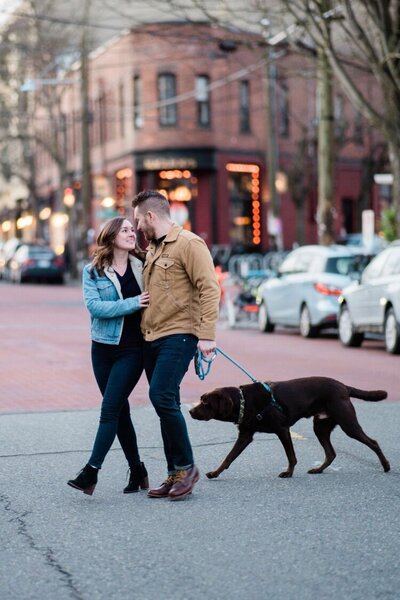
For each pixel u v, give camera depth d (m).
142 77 48.56
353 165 53.78
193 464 6.94
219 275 26.22
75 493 7.14
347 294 18.50
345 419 7.50
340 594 4.93
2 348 17.62
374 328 17.53
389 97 19.83
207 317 6.76
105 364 7.08
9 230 80.25
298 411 7.40
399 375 14.02
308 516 6.42
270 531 6.07
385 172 48.69
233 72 48.88
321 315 20.02
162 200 6.99
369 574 5.23
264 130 50.34
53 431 9.55
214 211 48.91
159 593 4.97
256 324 24.42
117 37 50.34
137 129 49.12
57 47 44.84
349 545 5.76
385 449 8.60
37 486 7.35
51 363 15.34
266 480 7.47
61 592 5.00
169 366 6.81
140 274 7.05
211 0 32.41
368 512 6.51
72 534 6.06
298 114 50.69
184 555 5.59
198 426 9.80
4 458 8.33
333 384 7.54
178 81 47.97
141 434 9.38
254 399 7.23
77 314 26.45
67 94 61.19
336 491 7.10
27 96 50.88
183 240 6.85
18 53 50.41
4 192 79.31
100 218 50.66
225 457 8.27
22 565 5.46
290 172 46.25
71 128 60.53
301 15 23.59
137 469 7.14
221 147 48.84
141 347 7.02
